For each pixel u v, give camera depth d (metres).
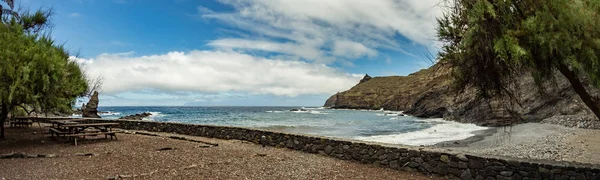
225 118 52.69
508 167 6.86
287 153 10.59
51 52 11.48
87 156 9.45
